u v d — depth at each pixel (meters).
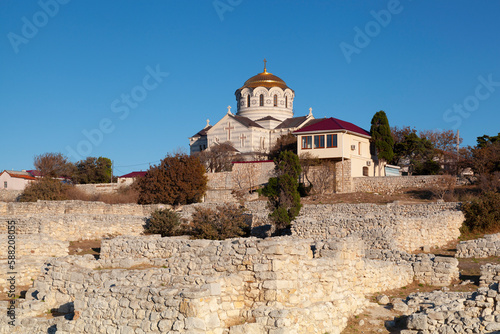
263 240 17.97
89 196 70.12
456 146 94.62
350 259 21.23
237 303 17.20
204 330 15.17
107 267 25.02
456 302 18.50
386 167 84.00
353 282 21.28
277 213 45.50
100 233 46.66
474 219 43.25
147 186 68.50
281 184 54.25
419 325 17.80
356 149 77.81
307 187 71.12
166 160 69.44
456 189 63.69
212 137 113.00
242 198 68.94
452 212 42.66
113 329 16.48
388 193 67.56
